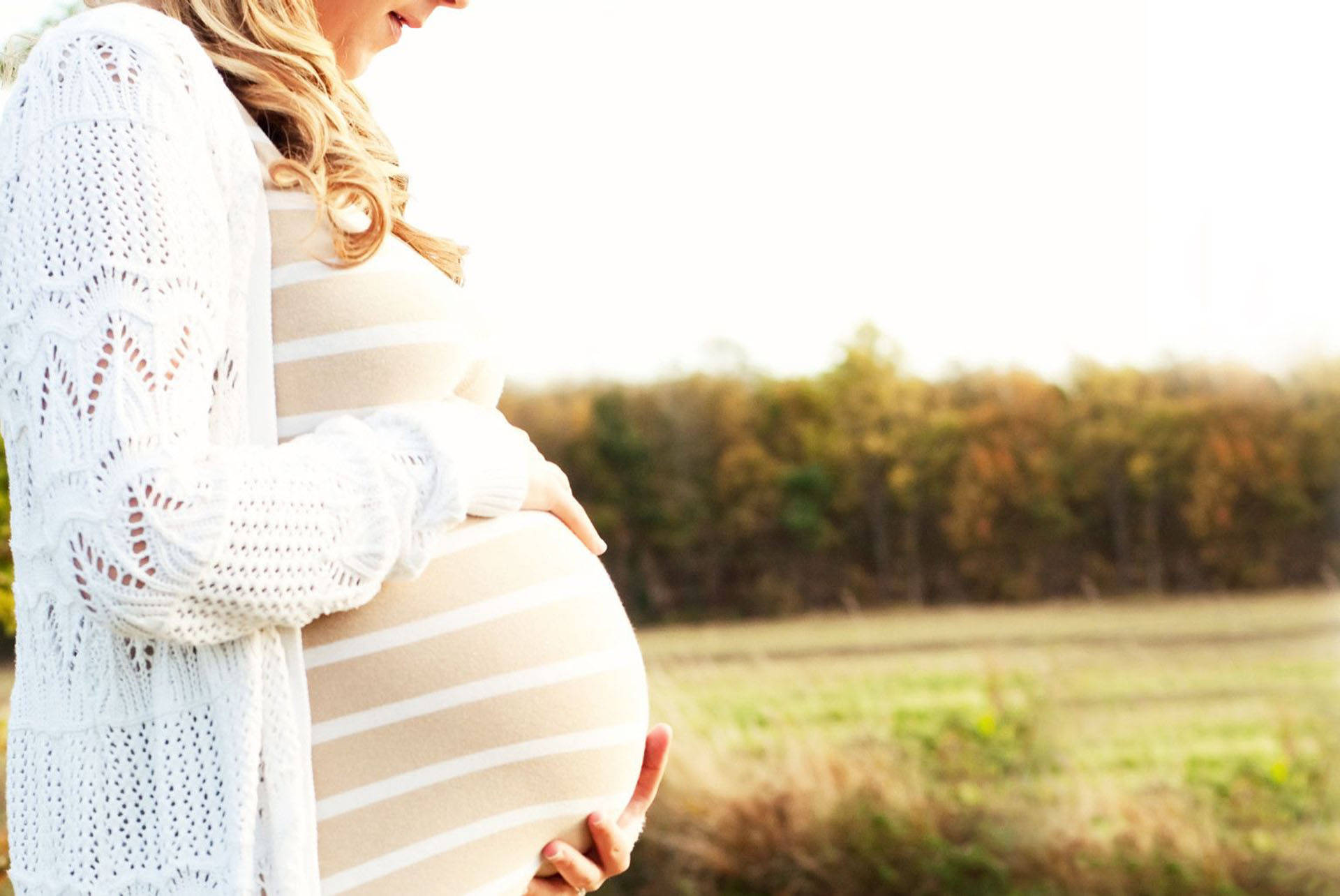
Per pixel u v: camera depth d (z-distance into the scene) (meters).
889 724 5.74
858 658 6.44
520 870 1.17
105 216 0.93
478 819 1.12
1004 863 5.21
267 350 1.04
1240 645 6.54
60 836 0.99
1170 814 5.36
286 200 1.09
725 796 5.23
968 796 5.46
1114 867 5.24
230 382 1.02
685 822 5.21
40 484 0.91
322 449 0.99
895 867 5.18
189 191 0.98
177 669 0.97
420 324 1.14
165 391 0.91
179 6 1.15
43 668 1.01
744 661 6.40
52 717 1.00
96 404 0.89
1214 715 5.88
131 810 0.98
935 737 5.62
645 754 1.40
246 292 1.04
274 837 0.98
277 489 0.93
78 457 0.88
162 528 0.87
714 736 5.52
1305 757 5.57
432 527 1.03
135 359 0.91
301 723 1.00
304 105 1.11
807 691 6.00
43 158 0.95
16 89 1.00
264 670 0.99
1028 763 5.60
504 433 1.16
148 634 0.91
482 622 1.14
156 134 0.97
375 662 1.08
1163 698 6.03
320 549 0.95
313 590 0.96
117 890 0.97
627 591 7.06
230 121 1.04
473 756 1.12
